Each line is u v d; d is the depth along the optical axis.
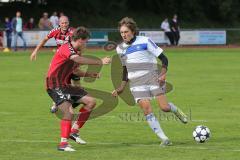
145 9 137.00
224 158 20.33
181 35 100.00
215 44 101.75
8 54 80.75
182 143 23.25
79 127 23.25
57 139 24.27
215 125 27.69
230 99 37.09
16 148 22.39
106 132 25.98
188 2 138.25
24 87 44.00
